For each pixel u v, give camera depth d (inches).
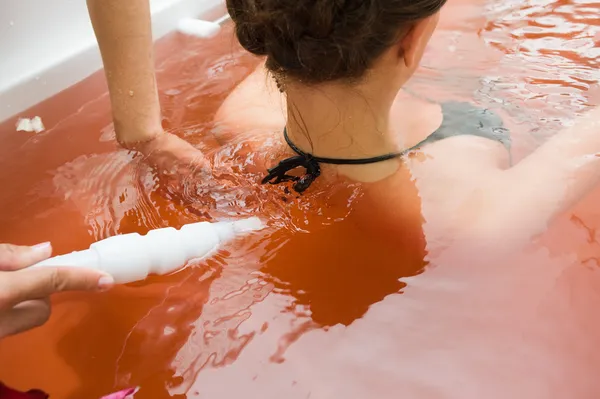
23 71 39.6
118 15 27.4
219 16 53.2
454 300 23.6
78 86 42.0
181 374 21.7
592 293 23.4
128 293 24.9
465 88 37.8
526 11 48.6
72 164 33.0
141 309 24.3
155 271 21.9
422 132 30.9
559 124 33.6
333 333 22.8
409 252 25.4
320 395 20.6
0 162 34.0
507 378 20.8
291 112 27.2
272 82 35.3
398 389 20.7
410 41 23.6
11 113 38.5
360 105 25.4
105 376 21.9
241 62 45.0
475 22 47.4
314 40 21.8
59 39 42.2
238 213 27.2
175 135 32.8
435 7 23.0
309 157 27.9
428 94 36.5
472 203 26.9
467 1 50.5
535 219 26.4
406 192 27.4
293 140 28.7
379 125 26.9
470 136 31.2
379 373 21.2
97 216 28.3
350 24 21.4
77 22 43.4
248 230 26.0
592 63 40.4
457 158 29.2
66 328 23.8
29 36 40.8
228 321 23.5
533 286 23.9
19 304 18.6
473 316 23.0
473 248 25.5
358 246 26.0
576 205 27.1
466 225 26.2
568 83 38.1
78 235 27.4
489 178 28.2
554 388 20.4
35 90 39.9
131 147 31.4
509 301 23.4
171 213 27.4
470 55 42.6
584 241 25.5
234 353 22.3
